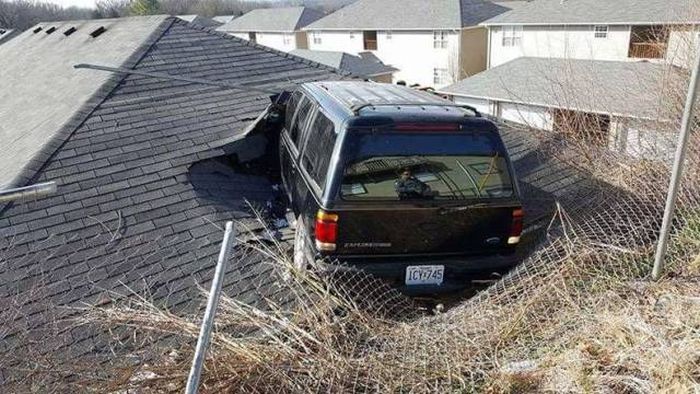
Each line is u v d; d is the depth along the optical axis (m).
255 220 5.94
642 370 3.02
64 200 5.61
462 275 4.54
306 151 5.25
